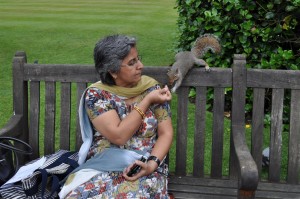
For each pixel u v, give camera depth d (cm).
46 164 263
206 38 306
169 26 1143
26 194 242
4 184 254
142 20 1272
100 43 252
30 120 297
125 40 248
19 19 1273
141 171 243
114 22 1217
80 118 262
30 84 294
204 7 467
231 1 426
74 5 1823
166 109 264
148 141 259
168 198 255
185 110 282
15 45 855
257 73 273
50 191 250
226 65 457
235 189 275
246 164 225
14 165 293
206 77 278
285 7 419
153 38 952
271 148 278
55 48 838
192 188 276
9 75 650
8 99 549
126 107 258
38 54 784
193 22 478
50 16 1360
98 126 252
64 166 259
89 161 254
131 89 258
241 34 439
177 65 275
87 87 285
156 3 1988
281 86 273
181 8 512
